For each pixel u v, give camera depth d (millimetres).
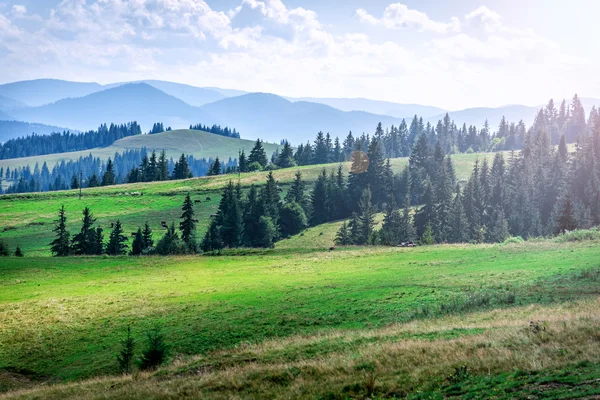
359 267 62875
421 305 38219
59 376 34469
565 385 15109
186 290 57344
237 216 128375
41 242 128625
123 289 60812
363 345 24922
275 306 43938
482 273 48500
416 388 17594
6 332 44781
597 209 123062
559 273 43125
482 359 19094
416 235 121562
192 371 25281
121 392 23359
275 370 21922
